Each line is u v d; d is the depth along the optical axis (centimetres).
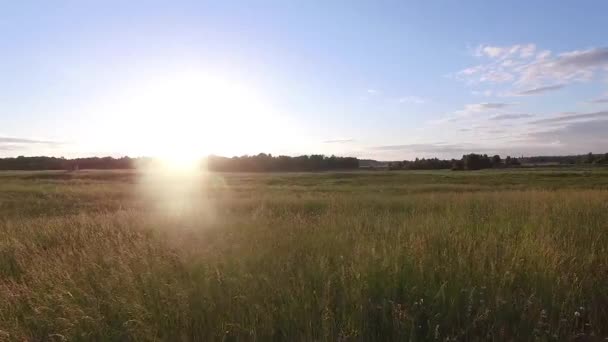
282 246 600
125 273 459
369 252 505
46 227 891
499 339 310
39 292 433
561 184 3481
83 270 488
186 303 372
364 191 2694
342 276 414
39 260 581
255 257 527
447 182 4088
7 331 352
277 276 443
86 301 405
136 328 338
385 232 691
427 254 496
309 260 498
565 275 414
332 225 810
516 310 351
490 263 446
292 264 489
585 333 324
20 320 388
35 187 2867
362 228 780
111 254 558
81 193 2406
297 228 777
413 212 1060
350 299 373
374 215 1055
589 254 506
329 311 336
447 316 340
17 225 977
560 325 323
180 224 938
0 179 4391
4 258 642
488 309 337
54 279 465
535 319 333
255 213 1144
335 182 4484
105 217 1083
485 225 734
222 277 434
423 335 328
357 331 316
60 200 2047
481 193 1812
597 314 350
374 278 411
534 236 609
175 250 593
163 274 468
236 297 383
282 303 366
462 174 6131
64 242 740
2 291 447
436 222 805
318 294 391
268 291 402
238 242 654
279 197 1862
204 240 695
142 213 1218
